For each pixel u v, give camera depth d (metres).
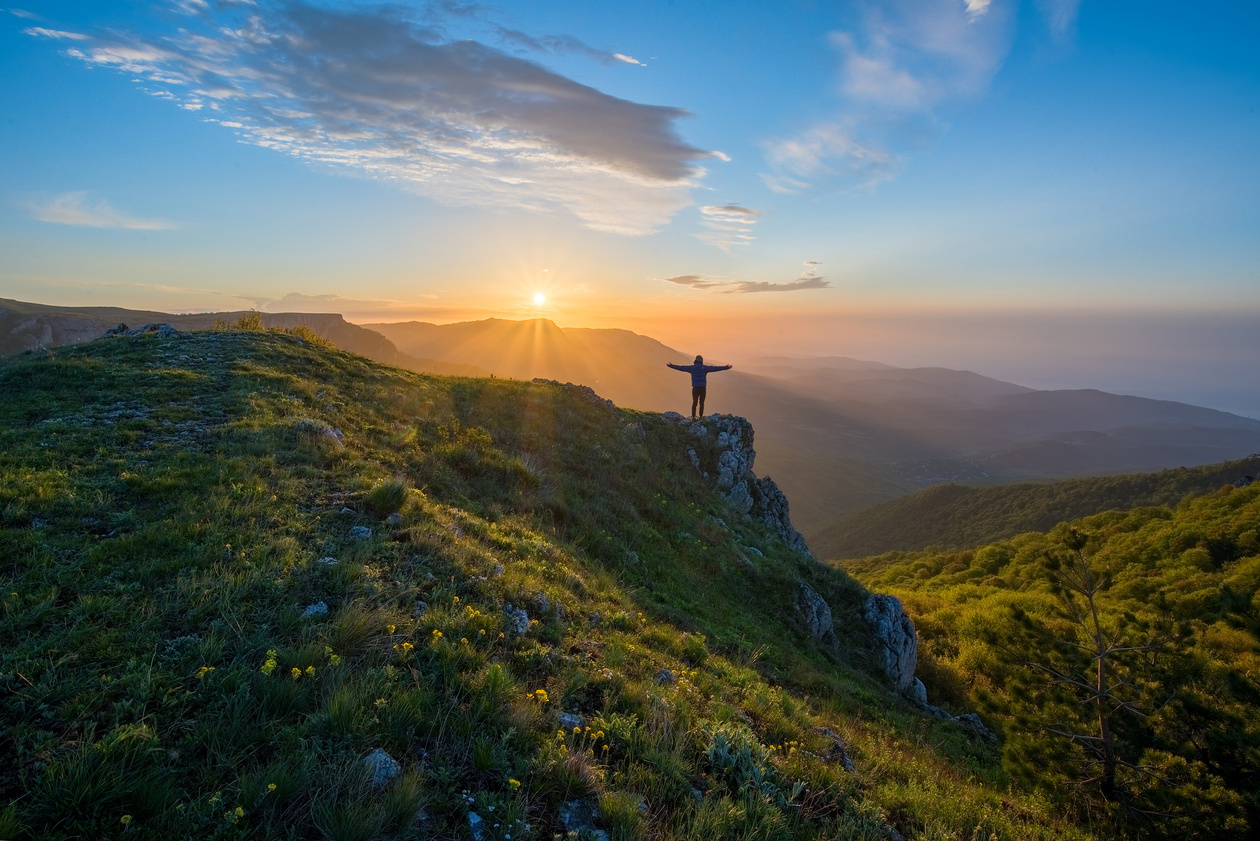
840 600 20.50
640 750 5.21
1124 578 43.03
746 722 6.75
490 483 13.05
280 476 8.67
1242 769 8.99
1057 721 10.80
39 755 3.46
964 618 27.20
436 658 5.34
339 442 11.14
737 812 4.61
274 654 4.71
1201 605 11.31
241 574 5.74
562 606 7.93
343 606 5.67
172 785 3.48
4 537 5.67
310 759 3.83
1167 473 148.88
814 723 8.18
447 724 4.59
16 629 4.50
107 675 4.17
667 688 6.68
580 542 13.02
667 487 20.92
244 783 3.53
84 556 5.63
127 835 3.12
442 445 13.78
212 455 8.97
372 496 8.52
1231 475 131.62
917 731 12.13
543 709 5.30
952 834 5.79
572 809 4.23
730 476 26.70
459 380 22.58
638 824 4.15
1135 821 9.32
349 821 3.37
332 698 4.36
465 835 3.69
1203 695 9.66
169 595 5.27
